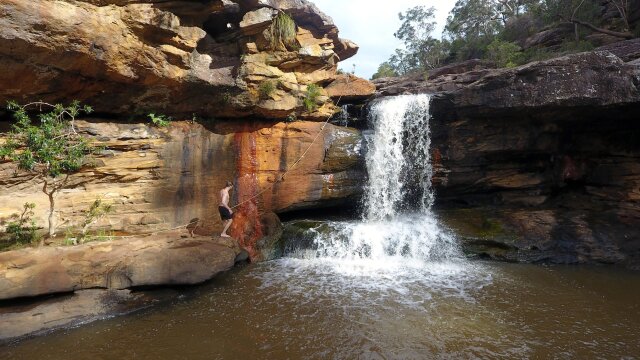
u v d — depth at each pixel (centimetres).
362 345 648
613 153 1248
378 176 1400
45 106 946
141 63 969
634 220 1149
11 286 676
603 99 1038
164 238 982
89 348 641
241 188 1233
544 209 1307
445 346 643
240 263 1123
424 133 1355
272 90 1245
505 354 618
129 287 810
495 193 1438
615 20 2012
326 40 1429
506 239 1169
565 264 1101
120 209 1022
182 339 673
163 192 1091
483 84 1169
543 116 1183
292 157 1317
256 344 655
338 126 1442
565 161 1333
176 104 1141
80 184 981
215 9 1092
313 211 1464
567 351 626
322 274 1014
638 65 1027
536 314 767
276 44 1252
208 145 1176
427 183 1390
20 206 886
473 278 978
